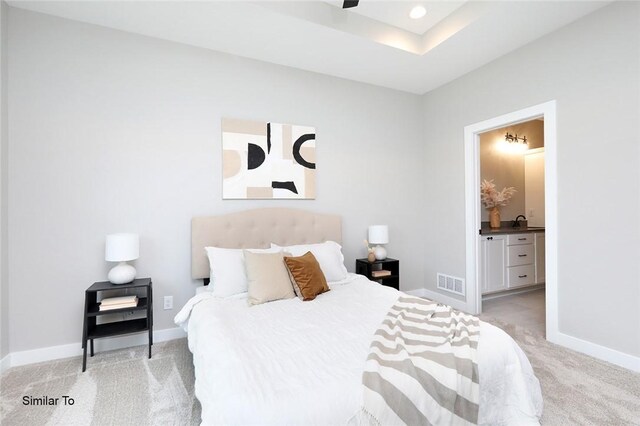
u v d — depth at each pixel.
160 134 2.71
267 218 3.07
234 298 2.36
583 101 2.44
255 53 2.98
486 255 3.84
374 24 2.77
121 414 1.70
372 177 3.76
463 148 3.55
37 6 2.28
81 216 2.46
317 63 3.20
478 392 1.33
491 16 2.42
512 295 4.20
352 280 2.92
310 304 2.22
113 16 2.40
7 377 2.09
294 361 1.34
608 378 2.05
